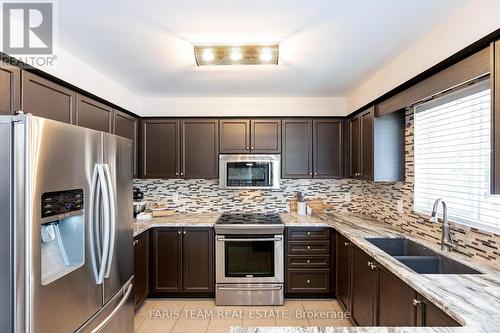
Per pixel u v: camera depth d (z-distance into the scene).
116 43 2.12
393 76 2.46
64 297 1.45
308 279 3.28
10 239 1.25
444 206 2.10
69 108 2.23
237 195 3.92
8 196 1.26
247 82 3.05
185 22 1.83
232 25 1.87
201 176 3.63
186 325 2.75
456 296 1.35
